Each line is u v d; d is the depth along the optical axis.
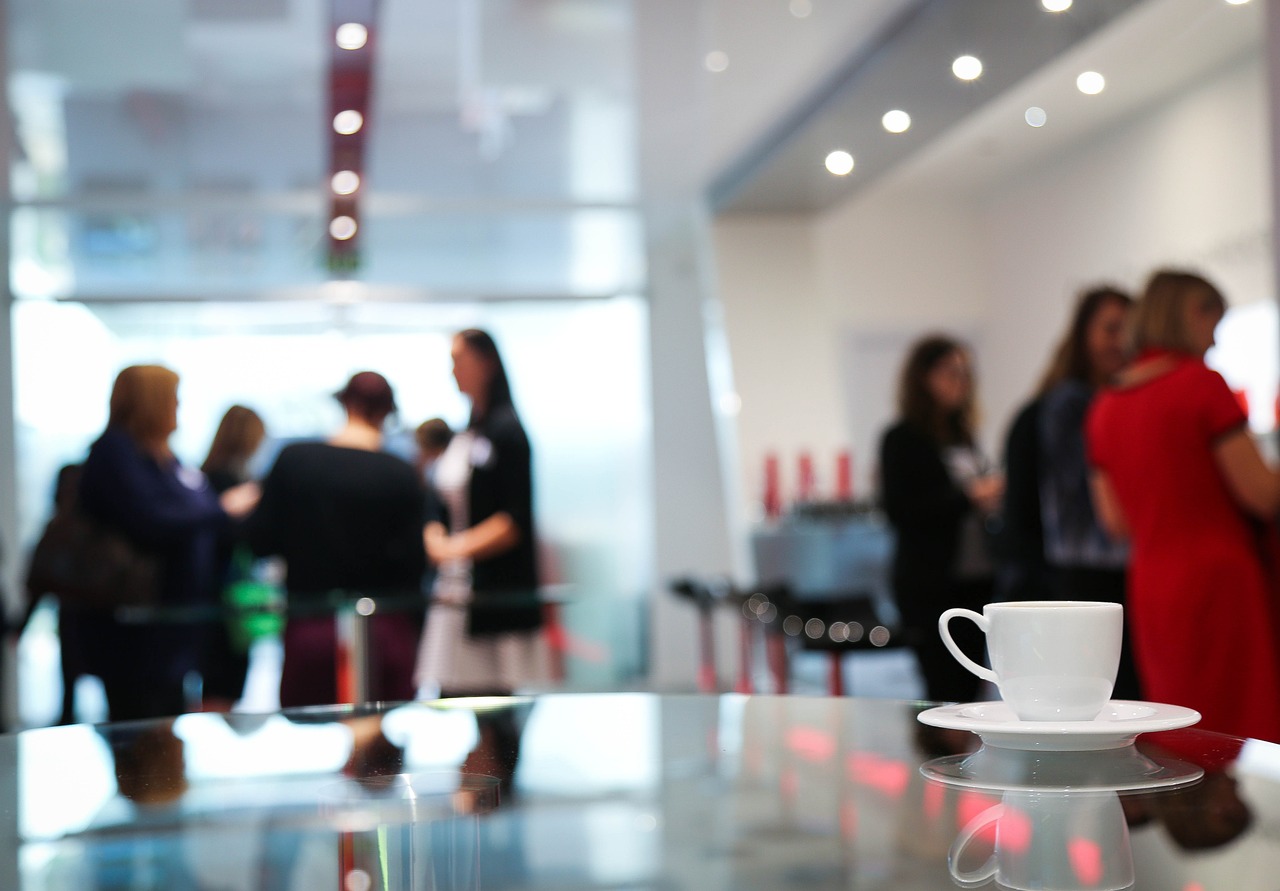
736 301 7.51
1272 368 6.70
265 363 9.53
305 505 3.42
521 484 3.65
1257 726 2.67
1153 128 7.46
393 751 1.06
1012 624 0.96
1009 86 5.29
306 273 8.92
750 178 6.75
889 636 4.46
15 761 1.05
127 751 1.09
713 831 0.75
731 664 8.54
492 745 1.08
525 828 0.77
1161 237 7.47
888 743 1.02
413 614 3.50
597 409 9.41
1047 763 0.89
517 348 9.50
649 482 8.88
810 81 5.55
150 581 3.69
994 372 9.01
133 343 9.44
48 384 9.32
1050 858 0.65
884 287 8.92
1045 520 3.67
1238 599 2.69
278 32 4.66
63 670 4.25
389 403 3.59
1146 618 2.79
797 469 7.46
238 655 4.05
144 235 7.82
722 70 5.33
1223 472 2.72
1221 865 0.62
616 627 8.86
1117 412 2.85
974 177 8.77
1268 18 3.28
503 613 3.61
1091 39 4.80
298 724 1.22
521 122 5.90
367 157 6.38
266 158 6.34
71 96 5.39
